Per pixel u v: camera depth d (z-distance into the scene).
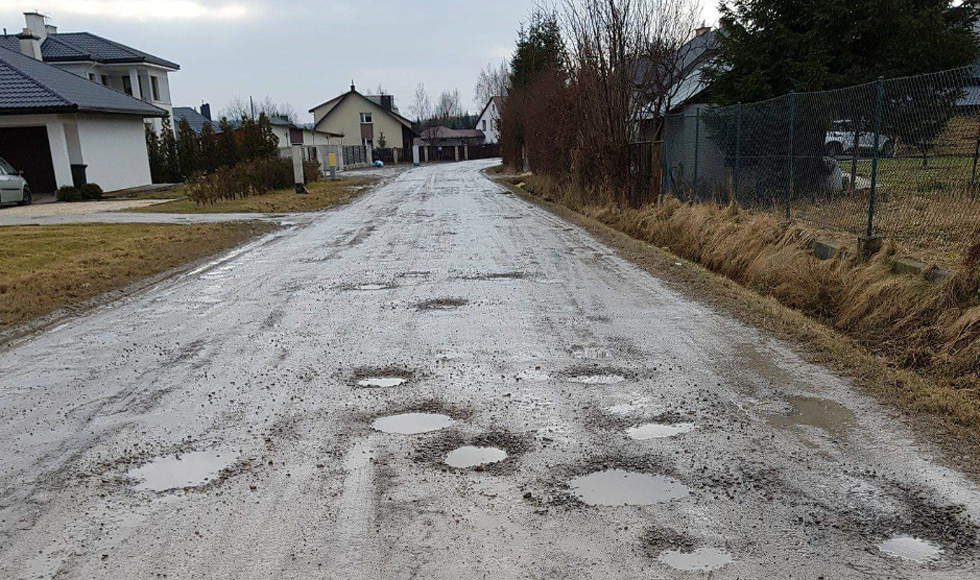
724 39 15.13
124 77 36.50
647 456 3.64
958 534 2.87
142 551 2.82
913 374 4.87
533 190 24.23
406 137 76.50
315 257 10.55
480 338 5.95
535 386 4.75
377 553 2.79
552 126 21.33
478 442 3.86
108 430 4.08
